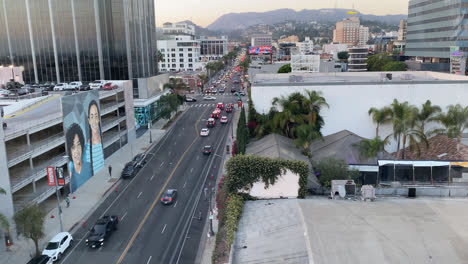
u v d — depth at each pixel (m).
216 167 58.28
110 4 87.19
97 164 56.25
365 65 183.75
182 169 57.75
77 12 88.19
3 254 33.34
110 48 88.75
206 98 133.12
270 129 59.50
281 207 30.98
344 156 47.31
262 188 34.72
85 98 51.91
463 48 140.00
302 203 29.72
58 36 89.62
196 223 39.50
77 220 40.34
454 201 28.94
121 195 47.53
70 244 35.16
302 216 26.33
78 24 88.62
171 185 50.91
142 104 87.81
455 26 140.88
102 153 58.31
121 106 69.62
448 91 57.47
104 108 62.06
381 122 55.44
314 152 51.28
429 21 161.62
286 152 47.75
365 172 40.41
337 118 59.22
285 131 59.22
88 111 52.94
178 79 128.75
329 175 38.59
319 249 21.28
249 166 34.38
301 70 103.50
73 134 48.09
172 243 35.41
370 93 58.19
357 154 47.78
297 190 34.38
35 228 31.42
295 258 21.95
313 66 103.31
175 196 46.44
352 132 59.38
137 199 46.19
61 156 46.53
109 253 33.69
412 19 180.25
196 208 43.25
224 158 63.06
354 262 19.83
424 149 54.19
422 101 58.12
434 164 38.75
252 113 61.25
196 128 87.31
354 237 22.56
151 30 107.31
